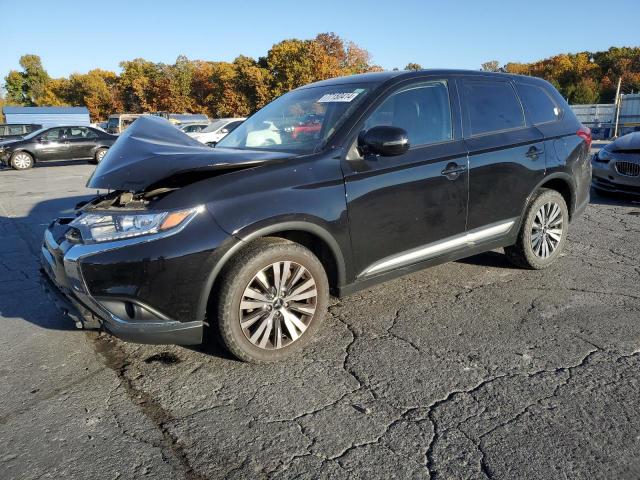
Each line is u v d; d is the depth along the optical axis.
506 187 4.00
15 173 15.66
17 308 4.04
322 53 59.31
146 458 2.26
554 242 4.57
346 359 3.09
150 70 72.25
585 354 3.06
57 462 2.25
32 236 6.58
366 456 2.23
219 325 2.84
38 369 3.07
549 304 3.82
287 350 3.07
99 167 3.05
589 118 28.84
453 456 2.22
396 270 3.47
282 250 2.90
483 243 3.98
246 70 61.03
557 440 2.30
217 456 2.26
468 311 3.74
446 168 3.58
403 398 2.67
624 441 2.27
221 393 2.76
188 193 2.73
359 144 3.26
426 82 3.71
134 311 2.68
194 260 2.67
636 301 3.84
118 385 2.88
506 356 3.07
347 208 3.13
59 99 86.00
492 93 4.13
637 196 8.06
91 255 2.67
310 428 2.44
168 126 3.55
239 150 3.43
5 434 2.46
